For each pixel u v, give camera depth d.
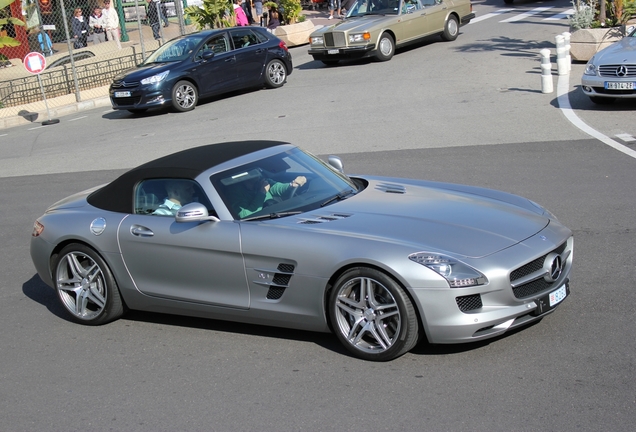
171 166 5.73
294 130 13.86
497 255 4.53
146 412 4.40
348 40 19.88
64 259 5.99
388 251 4.55
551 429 3.75
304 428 4.02
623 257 6.23
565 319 5.08
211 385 4.67
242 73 18.17
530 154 10.49
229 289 5.23
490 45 20.69
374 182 6.00
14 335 5.90
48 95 20.97
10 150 15.48
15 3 22.88
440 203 5.32
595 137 11.09
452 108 14.19
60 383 4.93
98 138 15.63
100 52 22.66
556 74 16.31
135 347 5.43
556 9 27.25
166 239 5.41
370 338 4.89
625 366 4.34
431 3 21.73
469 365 4.54
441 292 4.39
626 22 17.58
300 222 5.08
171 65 17.27
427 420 3.96
